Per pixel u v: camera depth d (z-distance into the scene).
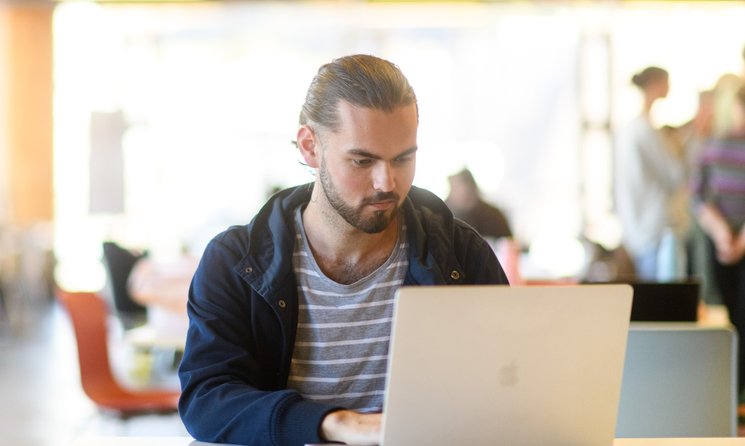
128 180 14.86
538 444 2.09
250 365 2.50
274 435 2.22
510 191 14.38
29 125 15.41
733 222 5.95
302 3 14.55
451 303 1.95
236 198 14.86
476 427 2.03
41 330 12.38
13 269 13.40
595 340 2.07
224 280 2.53
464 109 14.42
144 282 5.29
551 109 14.34
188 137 14.84
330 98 2.35
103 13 14.96
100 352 5.18
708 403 3.12
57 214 15.42
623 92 14.23
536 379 2.04
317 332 2.53
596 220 14.23
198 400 2.39
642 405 3.12
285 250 2.51
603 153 14.27
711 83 14.00
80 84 15.22
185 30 14.80
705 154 6.09
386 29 14.52
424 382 1.97
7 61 15.27
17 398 8.22
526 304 2.00
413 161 2.39
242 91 14.77
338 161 2.34
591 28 14.22
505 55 14.35
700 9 14.02
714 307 6.11
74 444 2.32
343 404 2.52
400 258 2.56
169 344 4.97
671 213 8.16
